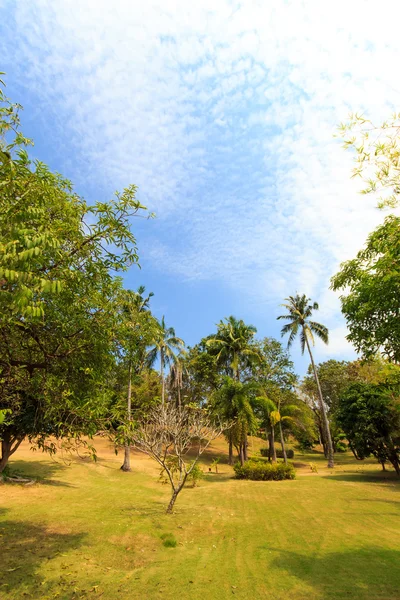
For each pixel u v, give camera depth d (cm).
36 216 386
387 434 1966
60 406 585
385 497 1389
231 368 3416
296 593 555
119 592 562
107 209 531
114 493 1518
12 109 430
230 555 748
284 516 1093
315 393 4091
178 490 1170
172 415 1315
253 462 2305
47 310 518
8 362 509
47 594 552
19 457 2227
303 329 3194
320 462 3453
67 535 862
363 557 709
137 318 712
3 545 766
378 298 526
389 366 617
